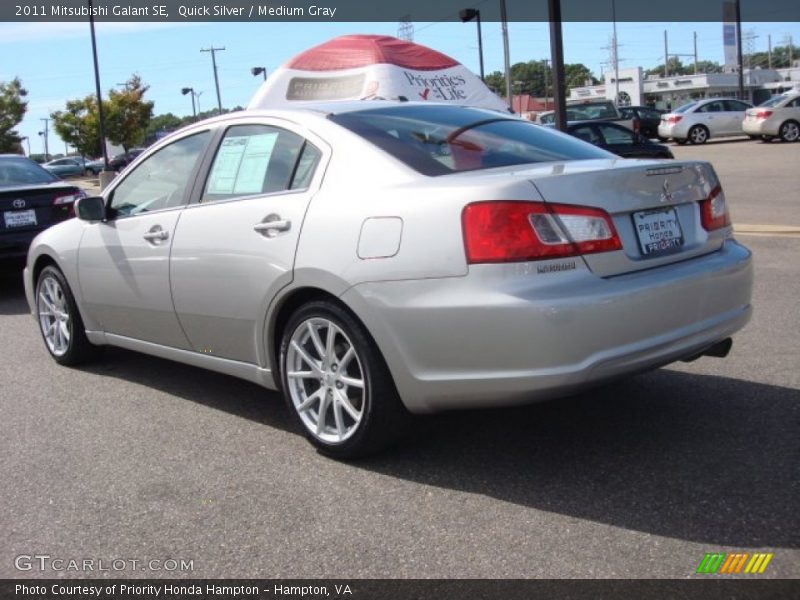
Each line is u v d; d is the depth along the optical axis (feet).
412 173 11.73
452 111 14.57
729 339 12.65
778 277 23.79
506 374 10.36
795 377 15.30
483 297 10.30
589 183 10.89
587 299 10.30
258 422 14.46
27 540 10.44
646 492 10.96
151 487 11.86
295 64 38.91
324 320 12.02
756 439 12.53
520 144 13.41
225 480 12.00
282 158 13.37
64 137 147.33
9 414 15.44
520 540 9.87
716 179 12.97
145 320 15.64
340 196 12.05
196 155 15.03
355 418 11.98
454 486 11.45
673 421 13.43
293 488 11.62
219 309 13.66
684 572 9.00
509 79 86.02
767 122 80.12
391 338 11.08
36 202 28.32
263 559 9.73
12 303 27.94
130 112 145.18
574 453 12.37
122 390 16.71
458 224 10.55
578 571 9.12
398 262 10.95
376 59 37.73
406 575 9.24
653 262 11.36
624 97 208.44
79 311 17.92
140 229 15.37
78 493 11.76
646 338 10.87
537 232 10.38
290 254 12.26
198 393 16.30
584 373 10.32
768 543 9.52
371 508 10.90
